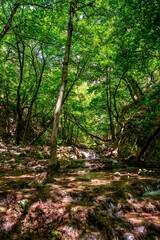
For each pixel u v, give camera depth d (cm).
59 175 966
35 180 820
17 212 602
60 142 2922
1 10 1634
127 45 1148
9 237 522
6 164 1123
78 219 562
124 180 895
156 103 1092
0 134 2330
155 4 941
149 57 1195
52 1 1427
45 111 3216
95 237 511
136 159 1298
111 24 1786
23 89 2400
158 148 1275
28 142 2509
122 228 543
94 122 3200
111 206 641
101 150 2166
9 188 739
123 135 1639
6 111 2622
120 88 2567
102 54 1881
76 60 2184
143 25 1013
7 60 2331
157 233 543
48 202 641
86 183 830
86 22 1833
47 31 1697
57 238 515
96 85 2372
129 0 1007
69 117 3234
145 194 783
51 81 2325
